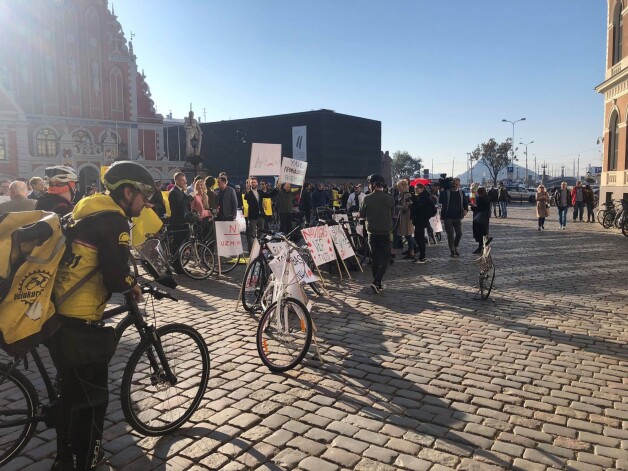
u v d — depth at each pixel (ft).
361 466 10.88
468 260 39.96
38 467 10.96
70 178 17.94
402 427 12.59
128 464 11.01
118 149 156.25
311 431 12.37
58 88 151.12
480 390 14.79
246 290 23.77
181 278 32.32
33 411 10.80
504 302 25.53
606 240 53.52
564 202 67.67
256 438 12.04
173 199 33.24
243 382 15.26
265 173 36.19
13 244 8.93
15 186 22.59
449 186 41.57
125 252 10.03
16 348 9.07
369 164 197.67
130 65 165.27
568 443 11.89
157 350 12.13
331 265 34.53
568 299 26.17
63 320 9.81
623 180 76.69
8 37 142.31
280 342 16.99
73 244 9.78
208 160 198.80
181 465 10.99
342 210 40.29
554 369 16.46
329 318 22.45
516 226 72.23
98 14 158.20
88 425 10.16
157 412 12.71
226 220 35.68
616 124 82.07
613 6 81.35
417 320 22.16
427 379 15.58
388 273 34.04
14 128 130.41
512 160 216.33
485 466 10.91
